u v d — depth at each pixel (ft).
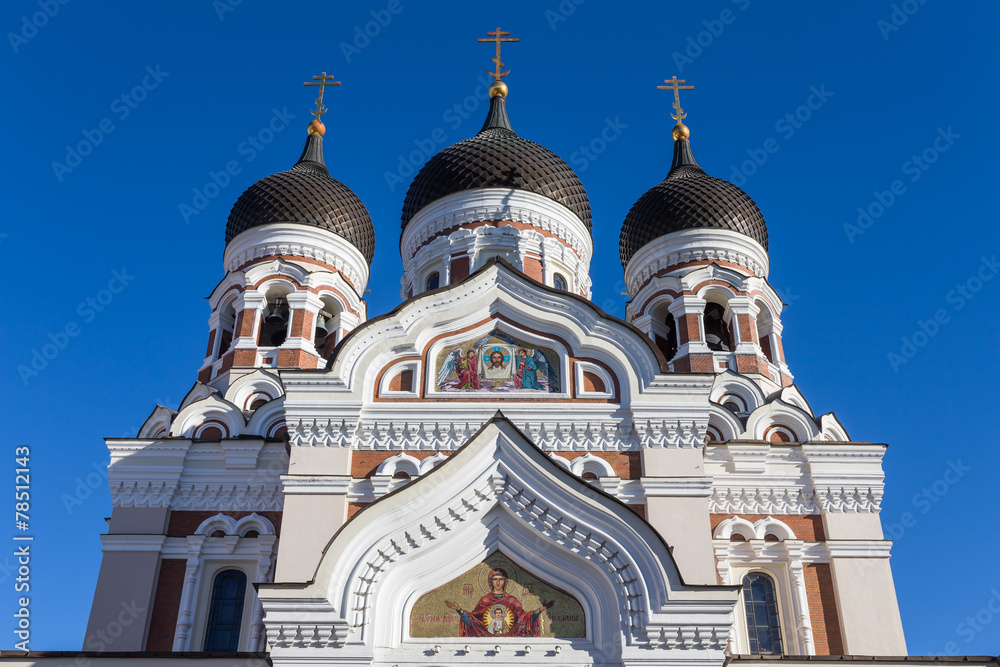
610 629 67.62
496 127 129.18
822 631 87.04
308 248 117.29
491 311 83.92
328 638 65.41
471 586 69.56
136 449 92.27
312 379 80.07
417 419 79.51
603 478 77.20
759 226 122.11
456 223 115.55
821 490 92.99
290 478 76.64
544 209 116.37
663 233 120.88
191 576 86.43
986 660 73.77
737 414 102.58
